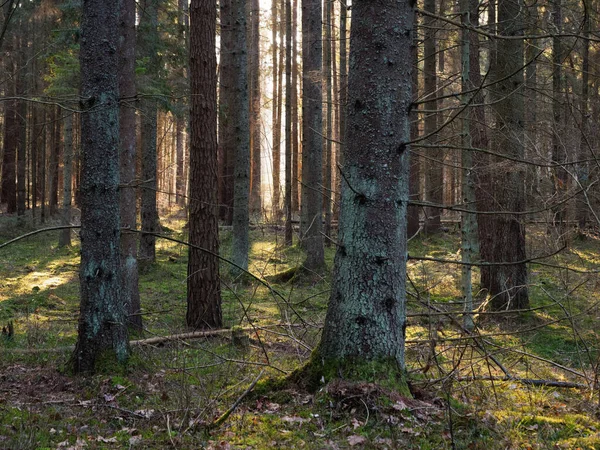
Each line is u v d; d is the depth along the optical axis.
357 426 3.87
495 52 8.66
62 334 7.47
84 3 5.35
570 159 6.71
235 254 12.66
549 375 6.15
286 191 16.31
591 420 4.37
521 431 4.07
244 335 6.96
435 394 4.66
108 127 5.40
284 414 4.18
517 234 9.54
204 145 8.50
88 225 5.41
